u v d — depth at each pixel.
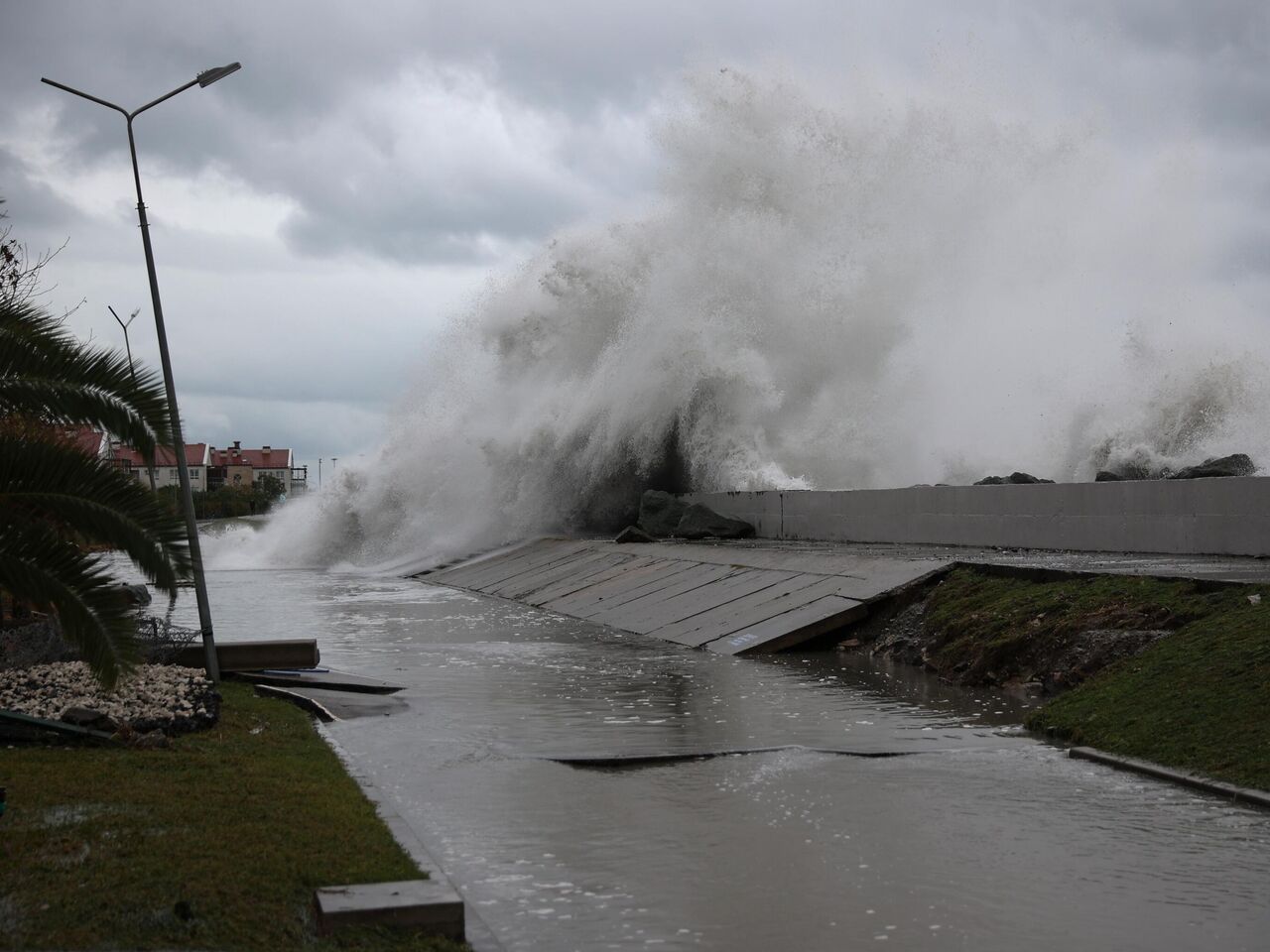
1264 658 9.67
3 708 10.57
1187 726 9.30
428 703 12.84
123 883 5.87
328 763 9.27
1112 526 17.94
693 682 13.96
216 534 54.69
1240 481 15.77
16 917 5.43
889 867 6.79
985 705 11.98
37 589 7.31
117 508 7.49
